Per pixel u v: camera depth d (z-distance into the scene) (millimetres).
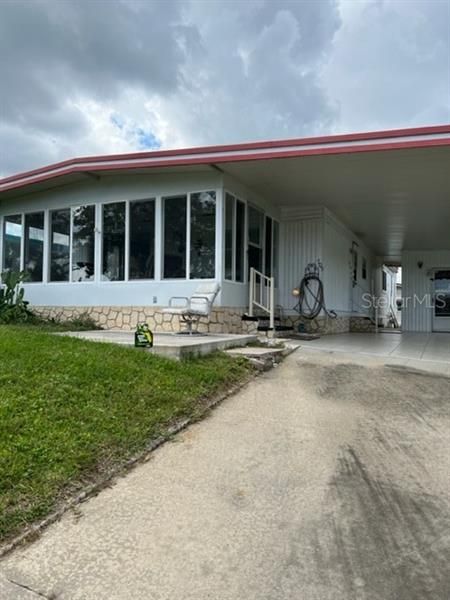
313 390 5227
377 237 15766
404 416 4320
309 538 2316
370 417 4285
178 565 2107
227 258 9094
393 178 8695
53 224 11016
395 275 27438
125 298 9750
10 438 3043
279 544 2268
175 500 2707
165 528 2414
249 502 2689
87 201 10344
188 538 2324
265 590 1938
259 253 10578
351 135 7066
